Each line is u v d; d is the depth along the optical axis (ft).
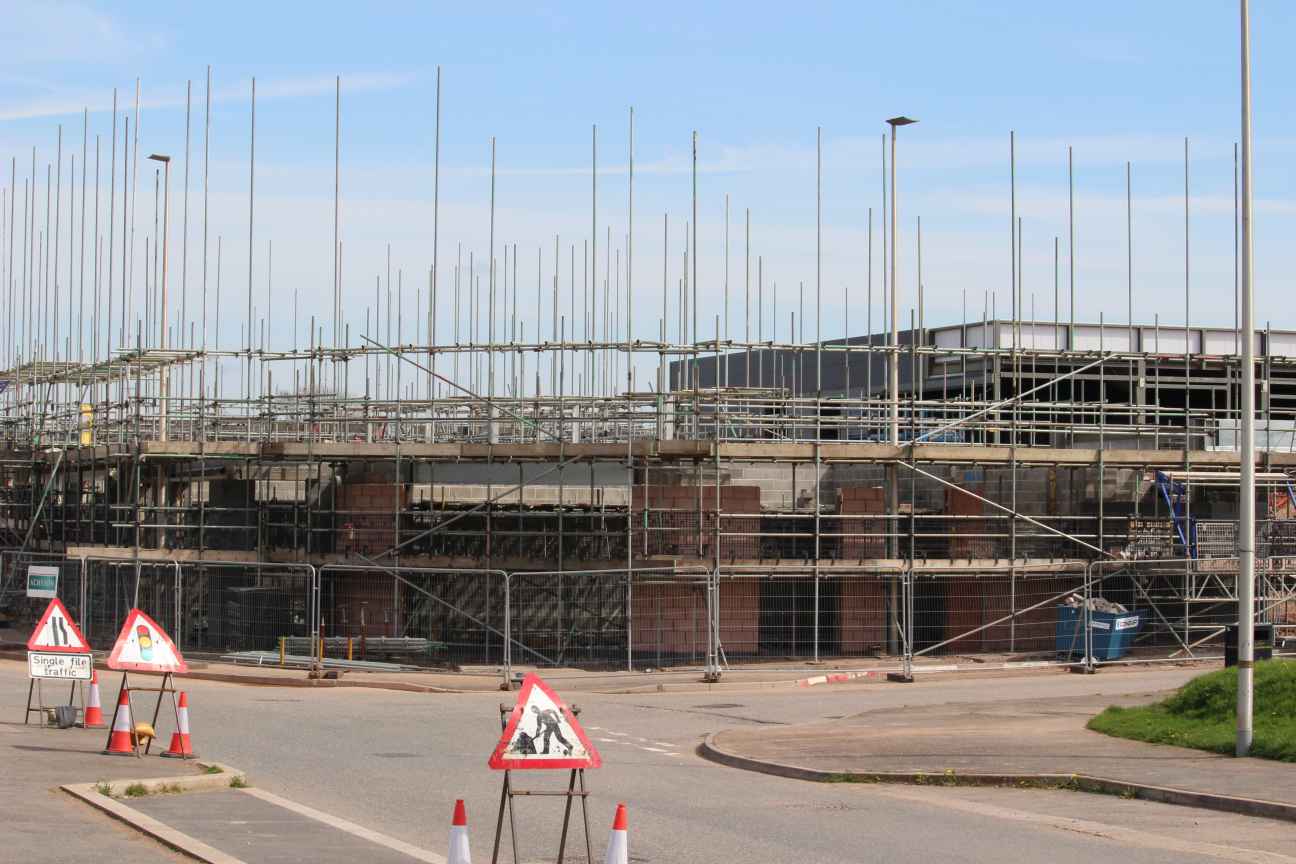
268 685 120.16
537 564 134.62
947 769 69.77
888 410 158.51
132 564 133.59
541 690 42.42
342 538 140.87
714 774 72.23
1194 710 83.20
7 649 140.46
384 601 138.62
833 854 50.42
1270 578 146.61
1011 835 54.49
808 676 124.16
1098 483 141.38
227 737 81.87
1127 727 81.51
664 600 132.98
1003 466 141.59
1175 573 140.15
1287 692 78.95
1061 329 186.50
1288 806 57.47
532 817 57.21
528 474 149.79
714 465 135.33
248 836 49.93
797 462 134.51
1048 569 139.74
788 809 60.64
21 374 177.68
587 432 152.46
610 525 140.97
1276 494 150.20
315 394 146.61
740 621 135.13
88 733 79.25
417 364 143.23
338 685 119.14
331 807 58.65
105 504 148.87
